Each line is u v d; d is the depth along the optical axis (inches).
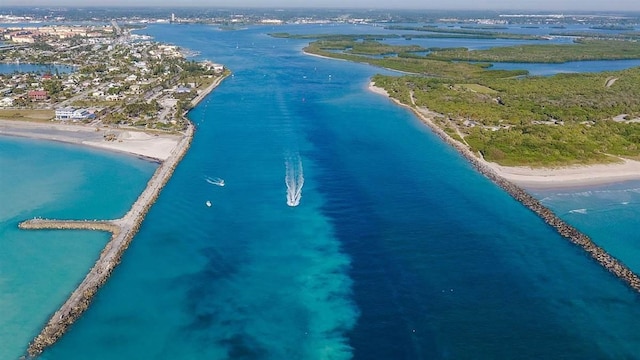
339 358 2832.2
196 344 2935.5
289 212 4500.5
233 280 3521.2
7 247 3875.5
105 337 2972.4
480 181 5255.9
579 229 4247.0
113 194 4830.2
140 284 3462.1
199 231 4168.3
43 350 2849.4
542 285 3464.6
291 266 3678.6
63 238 4018.2
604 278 3553.2
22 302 3235.7
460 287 3437.5
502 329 3046.3
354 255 3821.4
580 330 3038.9
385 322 3105.3
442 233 4151.1
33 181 5123.0
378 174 5438.0
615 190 5022.1
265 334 3019.2
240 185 5078.7
